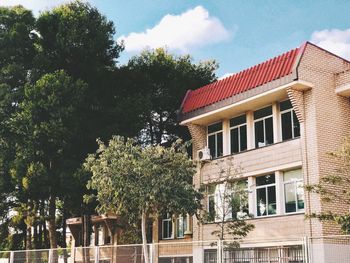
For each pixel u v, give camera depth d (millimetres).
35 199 29766
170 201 20547
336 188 21641
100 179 20375
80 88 28484
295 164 22812
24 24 31062
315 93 22625
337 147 22656
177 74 33844
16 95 29594
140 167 19984
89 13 32156
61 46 30125
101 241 37719
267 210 23953
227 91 25875
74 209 30625
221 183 24078
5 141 29172
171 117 34438
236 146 26469
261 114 25359
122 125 29844
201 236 26516
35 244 40719
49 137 27328
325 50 23594
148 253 19625
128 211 21484
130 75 32531
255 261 20844
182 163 21500
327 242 20844
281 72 23031
